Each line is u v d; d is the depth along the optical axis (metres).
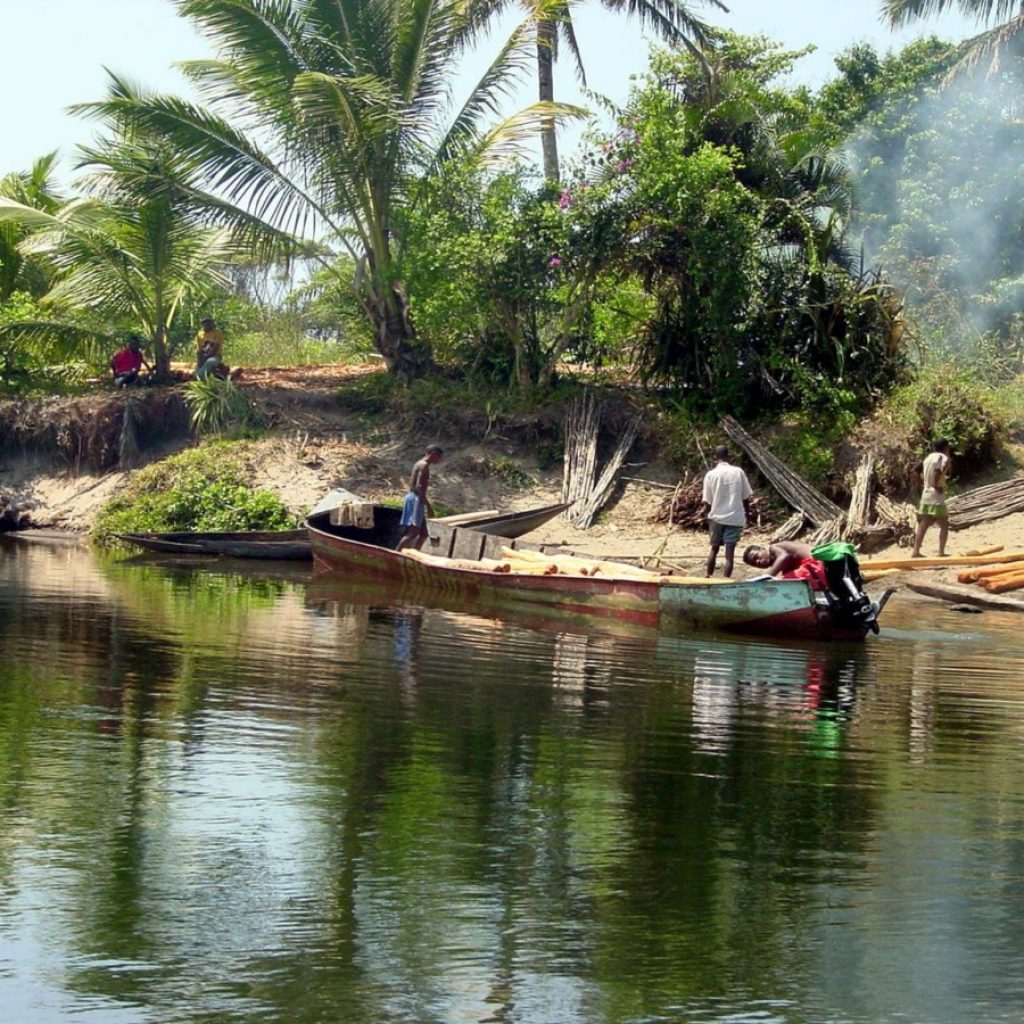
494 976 6.39
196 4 26.88
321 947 6.64
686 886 7.56
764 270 27.50
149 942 6.64
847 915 7.21
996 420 26.06
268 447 27.77
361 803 8.82
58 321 30.75
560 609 17.86
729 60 33.75
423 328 29.22
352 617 16.94
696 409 27.77
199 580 20.53
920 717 11.91
